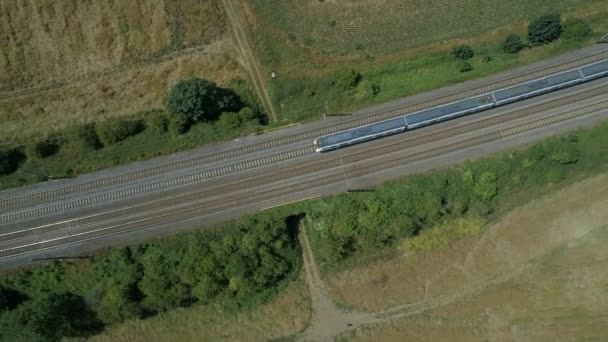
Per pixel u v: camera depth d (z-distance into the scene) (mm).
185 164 69875
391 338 65875
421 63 74312
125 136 70500
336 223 67125
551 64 72000
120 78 73938
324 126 70812
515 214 68875
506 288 66438
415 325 66125
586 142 68875
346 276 68375
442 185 67875
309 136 70562
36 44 74000
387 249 68750
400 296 67438
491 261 67625
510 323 65000
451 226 68625
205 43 75500
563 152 67812
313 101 72438
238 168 69688
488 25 75750
